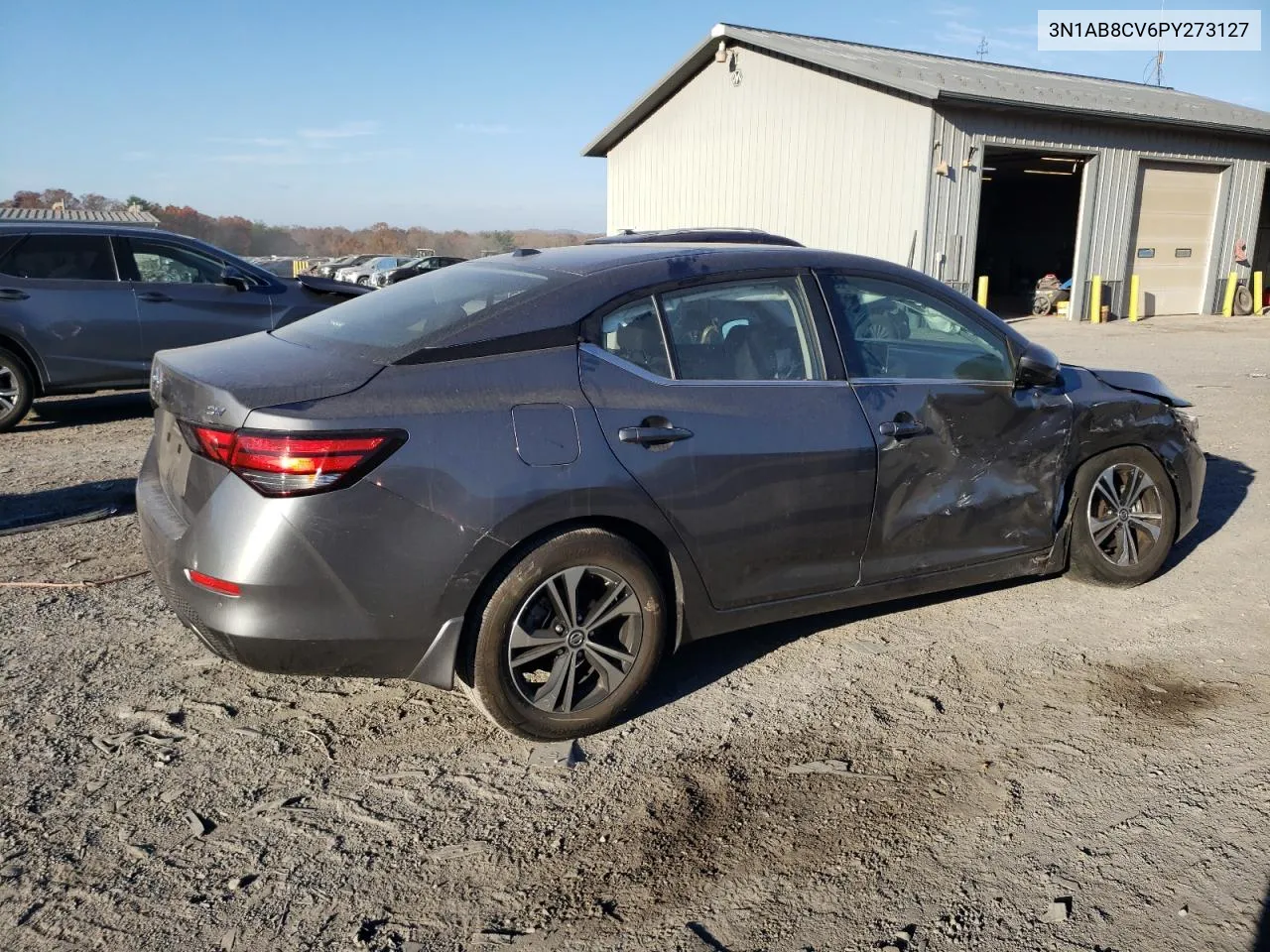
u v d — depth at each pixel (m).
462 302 3.54
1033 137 18.36
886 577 4.03
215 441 3.00
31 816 2.93
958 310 4.23
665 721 3.59
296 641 3.02
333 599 3.01
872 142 18.20
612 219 24.91
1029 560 4.46
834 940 2.52
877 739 3.48
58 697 3.63
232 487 3.00
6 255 8.16
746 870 2.79
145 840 2.85
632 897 2.67
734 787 3.18
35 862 2.73
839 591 3.93
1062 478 4.46
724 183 21.39
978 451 4.16
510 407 3.19
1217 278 21.88
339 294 9.49
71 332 8.30
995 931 2.55
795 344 3.82
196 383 3.16
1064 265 27.61
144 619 4.34
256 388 3.03
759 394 3.66
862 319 4.00
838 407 3.80
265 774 3.19
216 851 2.81
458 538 3.09
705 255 3.79
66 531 5.56
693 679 3.92
